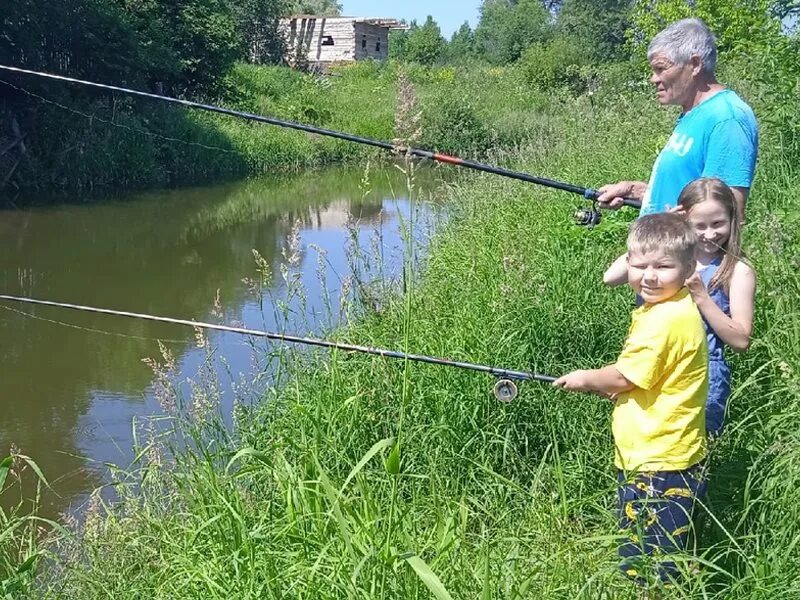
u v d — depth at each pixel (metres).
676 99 3.47
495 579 2.60
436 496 3.08
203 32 21.48
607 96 14.91
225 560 2.95
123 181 15.41
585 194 4.05
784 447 3.02
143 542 3.46
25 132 14.60
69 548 3.79
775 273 3.94
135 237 11.34
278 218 12.95
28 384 6.05
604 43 40.78
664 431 2.81
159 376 4.46
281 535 2.87
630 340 2.86
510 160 11.91
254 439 4.05
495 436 3.88
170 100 3.82
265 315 7.55
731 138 3.27
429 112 21.09
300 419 3.94
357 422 3.91
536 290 4.91
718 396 3.12
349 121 23.91
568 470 3.60
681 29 3.39
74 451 5.12
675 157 3.43
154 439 4.28
